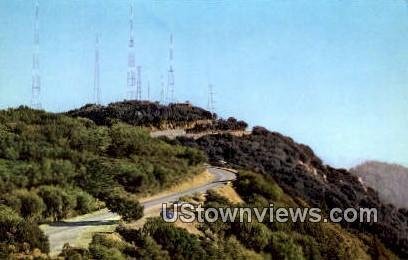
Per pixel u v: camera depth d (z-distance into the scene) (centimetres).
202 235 4722
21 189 4534
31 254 3328
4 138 5806
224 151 10162
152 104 13338
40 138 6225
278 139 12262
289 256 5216
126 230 4078
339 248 6131
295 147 12244
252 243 5062
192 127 13012
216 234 4869
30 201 4181
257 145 11112
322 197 8762
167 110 13212
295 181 8962
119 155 6694
